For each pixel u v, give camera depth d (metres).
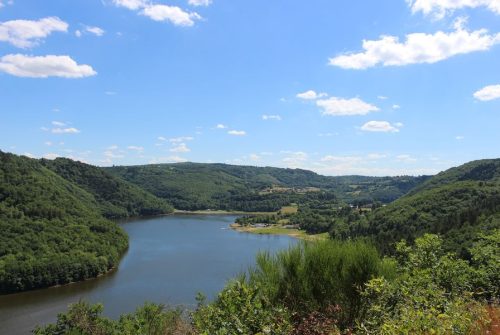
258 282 7.31
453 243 42.38
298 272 7.74
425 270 9.50
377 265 7.78
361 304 7.43
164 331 10.16
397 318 6.66
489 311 7.89
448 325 6.03
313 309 7.29
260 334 5.91
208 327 6.25
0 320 47.62
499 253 11.99
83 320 29.19
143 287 59.97
